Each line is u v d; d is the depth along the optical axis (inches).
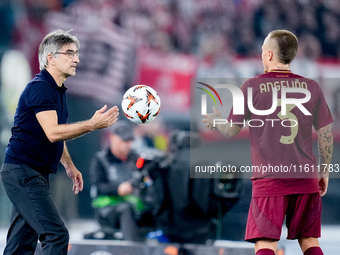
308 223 548.1
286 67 566.9
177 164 703.1
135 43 1841.8
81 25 1801.2
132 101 593.6
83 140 1620.3
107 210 806.5
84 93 1765.5
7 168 553.0
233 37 1950.1
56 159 572.4
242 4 1980.8
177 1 1927.9
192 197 699.4
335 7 2047.2
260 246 542.6
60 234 534.3
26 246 571.8
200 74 1871.3
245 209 1190.3
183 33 1909.4
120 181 829.8
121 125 863.1
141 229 755.4
